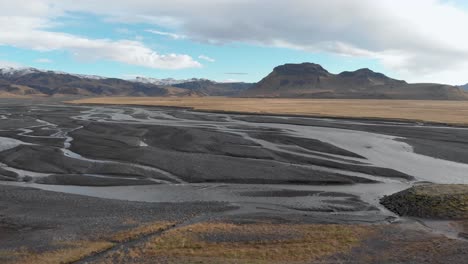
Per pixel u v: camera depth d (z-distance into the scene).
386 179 38.81
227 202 30.78
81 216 26.72
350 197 32.34
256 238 22.47
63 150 51.00
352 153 50.62
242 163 43.69
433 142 59.56
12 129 70.44
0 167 41.28
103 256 20.23
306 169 41.44
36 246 21.39
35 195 31.70
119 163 43.34
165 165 42.41
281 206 29.84
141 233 23.39
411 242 21.75
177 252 20.52
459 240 22.02
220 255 20.20
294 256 20.09
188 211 28.17
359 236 22.75
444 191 29.41
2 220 25.70
